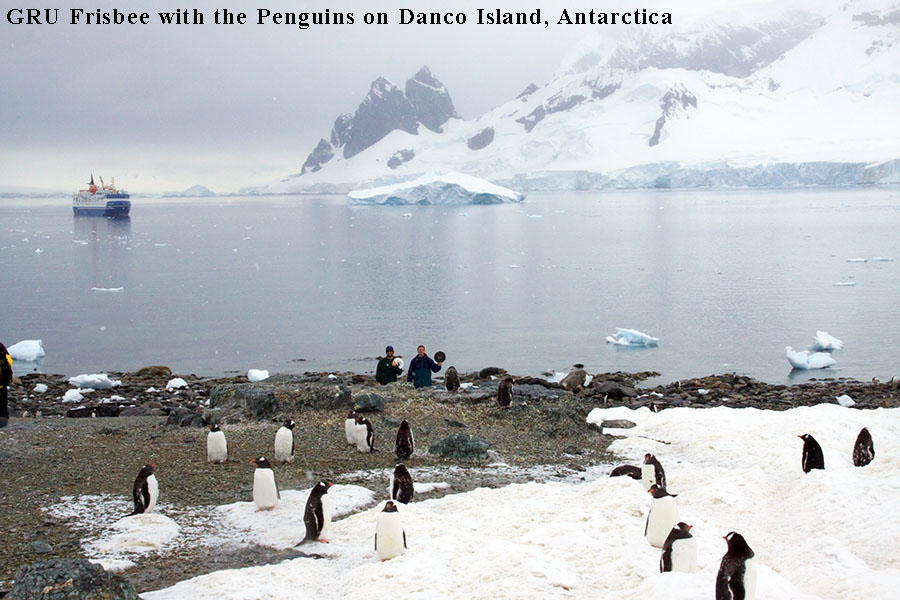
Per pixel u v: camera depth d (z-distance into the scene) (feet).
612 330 142.31
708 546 32.65
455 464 53.11
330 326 150.20
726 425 62.08
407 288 202.28
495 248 318.04
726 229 384.47
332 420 62.90
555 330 143.13
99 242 375.66
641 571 29.73
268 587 30.55
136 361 123.34
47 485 46.42
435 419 64.08
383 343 134.10
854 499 39.32
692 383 95.30
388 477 49.60
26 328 151.94
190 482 47.34
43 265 269.44
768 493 43.68
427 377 75.82
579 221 480.23
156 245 355.36
